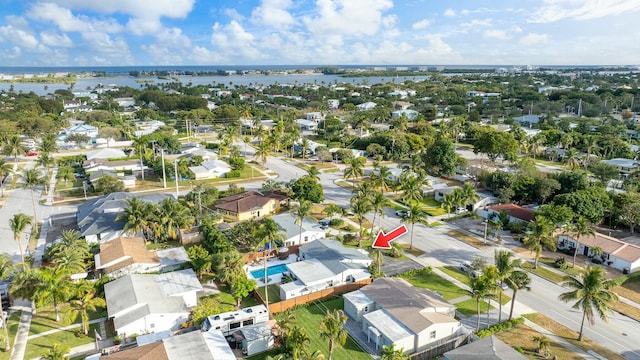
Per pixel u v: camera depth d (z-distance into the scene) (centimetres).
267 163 15350
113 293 5919
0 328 5484
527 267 7444
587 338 5434
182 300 5956
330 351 4656
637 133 18888
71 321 5634
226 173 13462
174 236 8306
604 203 9181
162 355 4594
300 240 8281
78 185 12356
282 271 7319
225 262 6631
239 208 9631
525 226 9044
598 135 17550
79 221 8738
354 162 11638
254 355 5109
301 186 10438
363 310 5850
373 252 7206
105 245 7525
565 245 8294
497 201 10812
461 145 18962
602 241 7912
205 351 4734
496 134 13638
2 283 6412
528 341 5341
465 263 7431
